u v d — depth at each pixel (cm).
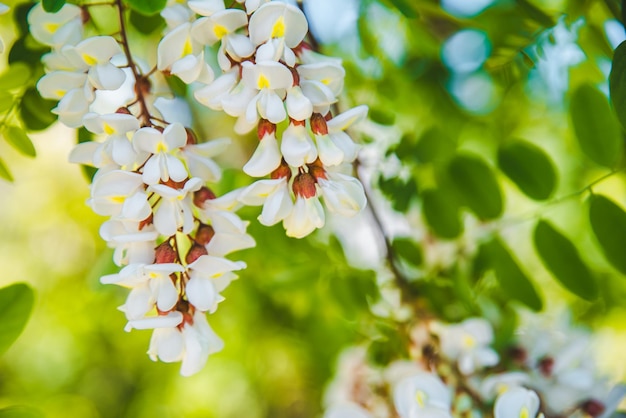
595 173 74
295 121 56
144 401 130
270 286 78
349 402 71
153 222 56
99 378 146
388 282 73
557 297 80
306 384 102
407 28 72
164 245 57
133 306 56
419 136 71
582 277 65
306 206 57
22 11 63
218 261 56
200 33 57
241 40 56
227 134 82
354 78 72
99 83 58
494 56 69
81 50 57
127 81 60
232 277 58
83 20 60
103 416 145
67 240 156
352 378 73
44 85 58
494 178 68
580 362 69
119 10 59
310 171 57
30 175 148
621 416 66
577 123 65
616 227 64
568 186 76
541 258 66
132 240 56
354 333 78
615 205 64
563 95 72
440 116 75
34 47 63
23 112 63
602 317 78
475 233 71
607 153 65
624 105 57
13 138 63
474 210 68
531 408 62
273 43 56
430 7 70
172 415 128
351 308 73
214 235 58
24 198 154
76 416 146
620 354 97
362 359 73
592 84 65
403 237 72
